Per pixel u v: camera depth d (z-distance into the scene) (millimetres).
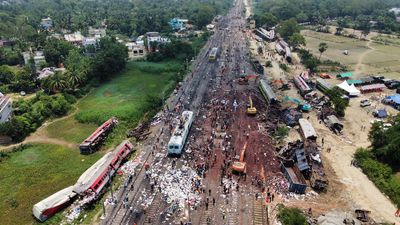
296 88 138875
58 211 67938
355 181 78625
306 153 84625
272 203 70062
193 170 80750
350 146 94125
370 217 67062
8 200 71312
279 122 107125
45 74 149500
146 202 69875
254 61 172375
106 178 74625
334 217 63188
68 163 85312
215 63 173250
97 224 64000
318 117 111438
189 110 115812
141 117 111438
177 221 64625
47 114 110688
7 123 95625
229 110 115312
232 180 76875
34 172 81312
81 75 135375
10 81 142875
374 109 120500
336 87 125875
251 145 92438
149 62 178625
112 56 156000
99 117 107500
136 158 86438
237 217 65812
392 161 82188
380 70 167375
